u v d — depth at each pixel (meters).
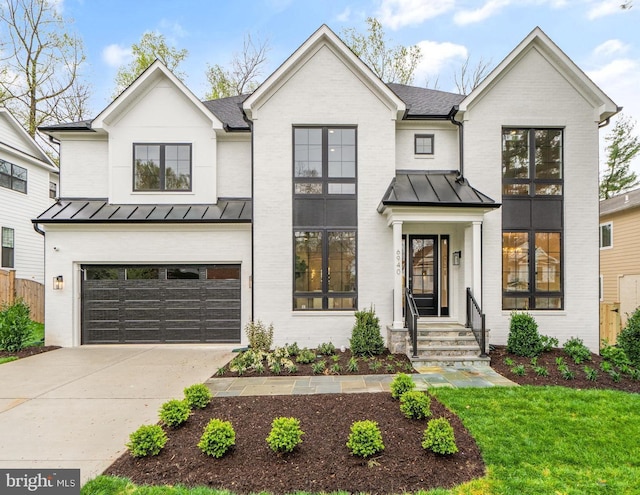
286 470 3.36
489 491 3.07
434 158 9.75
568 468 3.45
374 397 5.18
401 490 3.10
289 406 4.84
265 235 9.07
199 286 9.65
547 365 7.06
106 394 5.65
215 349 9.03
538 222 9.18
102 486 3.14
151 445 3.56
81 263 9.50
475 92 9.05
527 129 9.32
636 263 15.62
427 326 8.62
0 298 11.82
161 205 10.09
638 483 3.22
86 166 10.30
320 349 8.47
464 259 9.02
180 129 10.15
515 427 4.21
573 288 9.04
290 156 9.13
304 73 9.19
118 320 9.59
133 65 19.20
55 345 9.29
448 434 3.56
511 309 9.01
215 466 3.42
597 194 9.17
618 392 5.45
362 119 9.17
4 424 4.52
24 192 15.70
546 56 9.21
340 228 9.12
